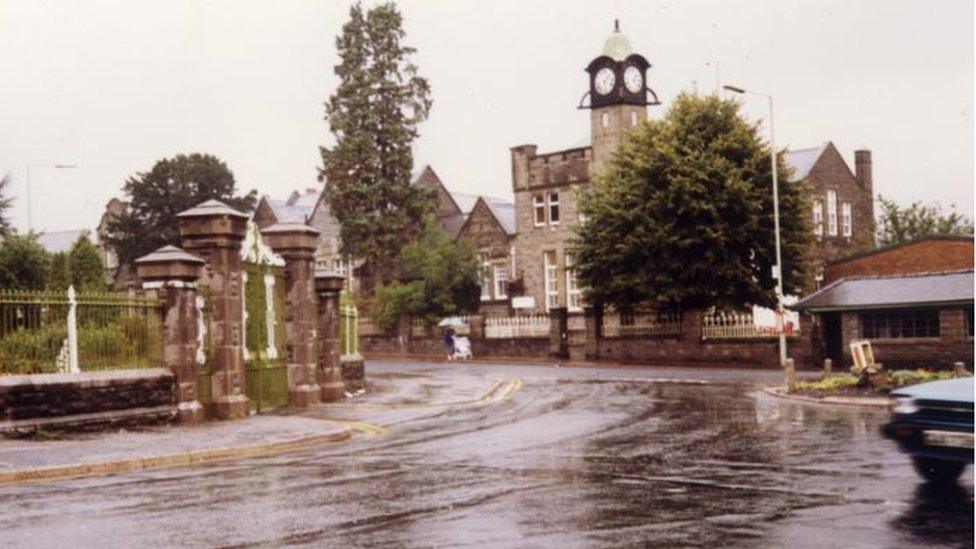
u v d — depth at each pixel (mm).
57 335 18141
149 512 10516
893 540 8586
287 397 25094
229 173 76812
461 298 58875
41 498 11641
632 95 57031
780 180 44562
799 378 32875
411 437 18141
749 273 43938
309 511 10406
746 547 8414
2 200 42438
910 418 10586
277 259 24891
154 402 19438
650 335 46844
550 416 21656
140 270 20125
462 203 79250
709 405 23641
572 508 10320
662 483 11852
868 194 64000
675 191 43250
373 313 59906
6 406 16828
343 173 62812
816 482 11680
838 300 39062
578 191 47906
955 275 37094
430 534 9133
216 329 21328
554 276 61031
